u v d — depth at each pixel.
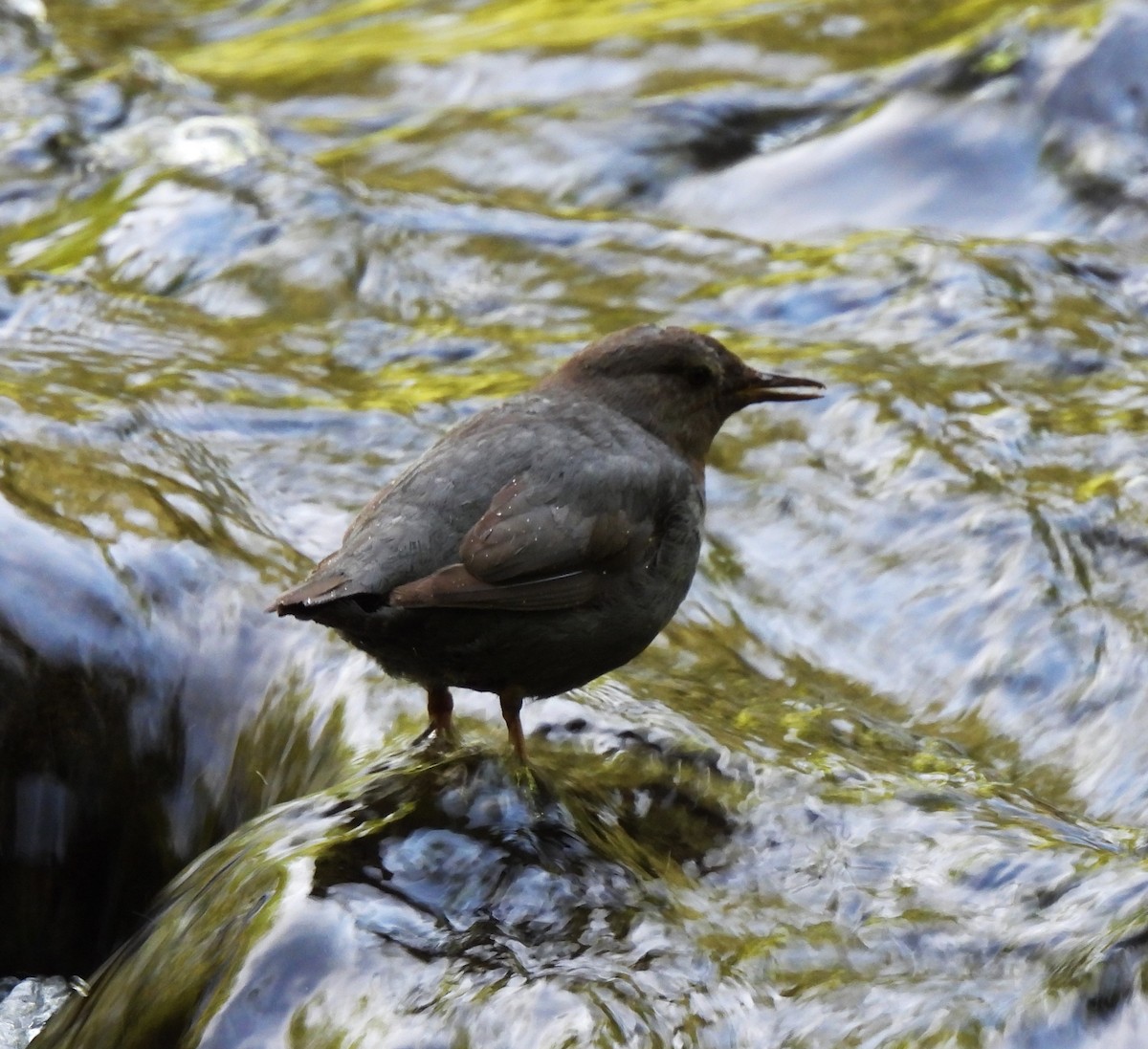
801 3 22.06
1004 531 11.70
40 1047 7.80
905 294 15.50
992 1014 6.62
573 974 6.91
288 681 9.67
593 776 8.64
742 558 11.84
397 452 12.59
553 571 7.99
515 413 8.55
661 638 10.82
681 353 9.00
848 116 19.05
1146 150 17.59
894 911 7.61
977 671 10.70
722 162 18.92
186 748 9.70
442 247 16.67
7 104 19.88
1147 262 16.03
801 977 7.12
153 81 21.00
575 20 23.28
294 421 12.88
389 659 8.09
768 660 10.84
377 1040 6.61
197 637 9.91
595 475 8.24
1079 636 10.73
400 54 22.83
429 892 7.33
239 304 15.93
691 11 22.59
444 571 7.75
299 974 6.93
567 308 15.79
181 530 10.45
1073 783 9.66
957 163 18.06
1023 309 15.12
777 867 8.04
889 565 11.63
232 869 7.73
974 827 8.31
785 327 15.34
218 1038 6.80
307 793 9.06
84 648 9.72
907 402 13.30
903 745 9.66
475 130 19.83
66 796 9.69
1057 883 7.67
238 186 17.55
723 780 8.70
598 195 18.69
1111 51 18.20
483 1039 6.58
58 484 10.74
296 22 26.44
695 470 9.21
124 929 9.74
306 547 11.09
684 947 7.21
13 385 12.58
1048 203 17.53
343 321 15.54
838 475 12.57
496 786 7.99
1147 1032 6.29
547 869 7.52
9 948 9.73
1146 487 11.95
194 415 12.67
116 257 16.67
